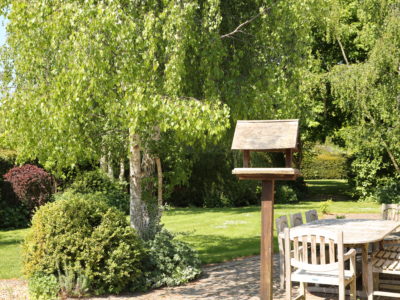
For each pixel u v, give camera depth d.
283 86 7.88
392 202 19.05
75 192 16.16
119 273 7.08
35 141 7.00
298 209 17.69
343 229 7.07
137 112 6.11
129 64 6.27
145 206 8.29
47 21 6.34
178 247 8.02
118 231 7.36
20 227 14.68
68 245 7.14
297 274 5.84
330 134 22.42
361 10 16.14
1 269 8.76
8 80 7.72
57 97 6.45
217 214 16.47
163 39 6.45
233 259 9.48
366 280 6.29
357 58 21.22
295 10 7.50
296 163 22.55
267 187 4.76
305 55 8.22
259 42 7.82
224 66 7.84
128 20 6.27
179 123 6.57
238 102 7.57
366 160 20.20
